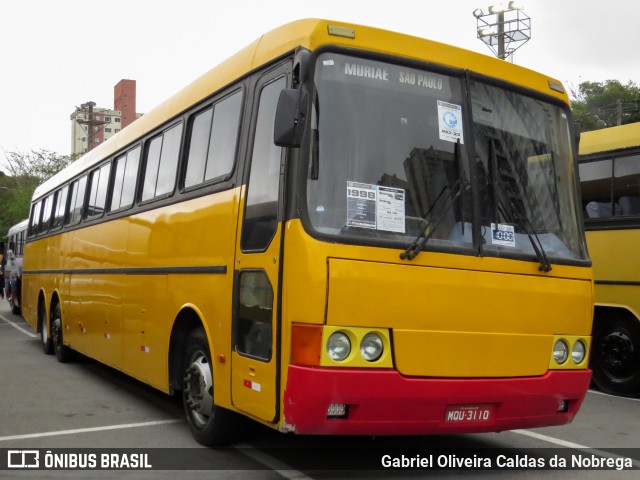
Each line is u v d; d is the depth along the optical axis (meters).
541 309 5.41
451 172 5.31
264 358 5.02
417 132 5.26
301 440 6.49
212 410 6.09
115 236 8.96
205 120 6.79
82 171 11.58
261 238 5.23
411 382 4.75
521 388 5.21
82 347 10.42
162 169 7.70
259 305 5.15
